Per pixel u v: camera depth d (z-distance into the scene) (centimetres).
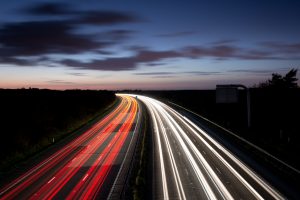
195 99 12494
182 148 4259
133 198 2506
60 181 3025
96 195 2609
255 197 2400
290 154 3497
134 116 8206
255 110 7356
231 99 4900
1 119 6538
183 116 7794
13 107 8181
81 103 10456
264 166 3231
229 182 2772
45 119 6888
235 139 4691
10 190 2827
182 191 2595
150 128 6122
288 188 2564
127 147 4519
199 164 3416
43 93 13338
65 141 5184
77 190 2747
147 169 3278
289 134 4653
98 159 3862
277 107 7381
